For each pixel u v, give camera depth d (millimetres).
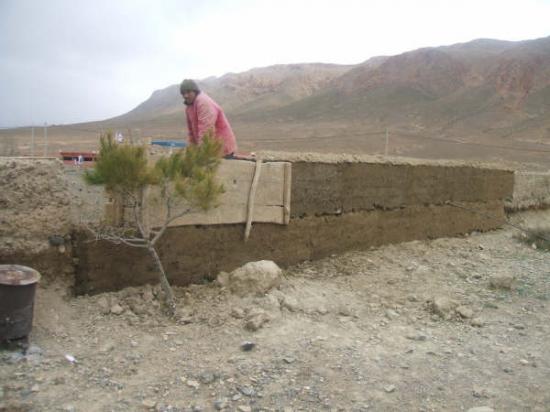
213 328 5406
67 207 5402
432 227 11008
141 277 6059
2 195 5008
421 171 10492
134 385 4215
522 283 8227
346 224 8906
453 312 6508
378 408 4152
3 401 3756
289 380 4469
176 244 6379
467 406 4277
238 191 6961
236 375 4477
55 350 4586
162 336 5129
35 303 5031
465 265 9211
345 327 5832
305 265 8086
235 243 7078
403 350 5320
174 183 5312
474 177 12164
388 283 7652
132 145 5133
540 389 4617
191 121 6898
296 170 7867
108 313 5426
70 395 3963
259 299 6066
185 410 3928
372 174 9305
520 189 15133
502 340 5789
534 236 12102
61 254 5359
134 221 5930
